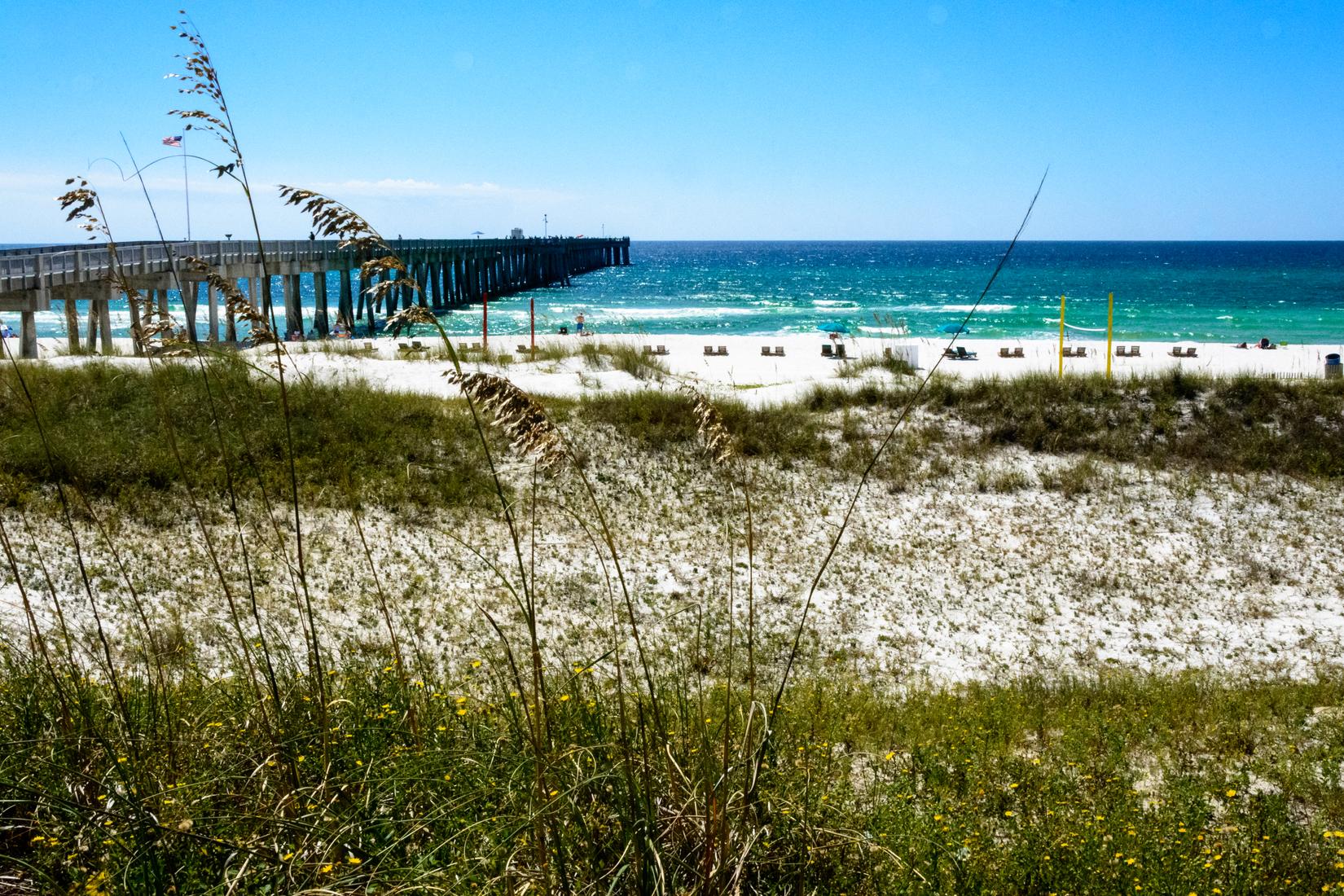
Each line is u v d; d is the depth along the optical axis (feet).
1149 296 246.27
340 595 32.55
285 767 10.23
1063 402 56.65
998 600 37.65
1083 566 40.93
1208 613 37.50
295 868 8.61
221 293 10.53
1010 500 47.21
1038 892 12.39
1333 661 33.63
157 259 84.17
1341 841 15.23
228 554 34.76
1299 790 18.08
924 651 33.09
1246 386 57.16
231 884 8.32
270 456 43.01
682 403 53.93
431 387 59.82
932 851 12.23
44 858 8.89
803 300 235.61
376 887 8.48
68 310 57.00
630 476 47.09
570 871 8.75
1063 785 17.17
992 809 16.39
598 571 36.96
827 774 14.39
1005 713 24.07
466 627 30.89
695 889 8.73
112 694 13.08
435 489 43.06
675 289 280.92
